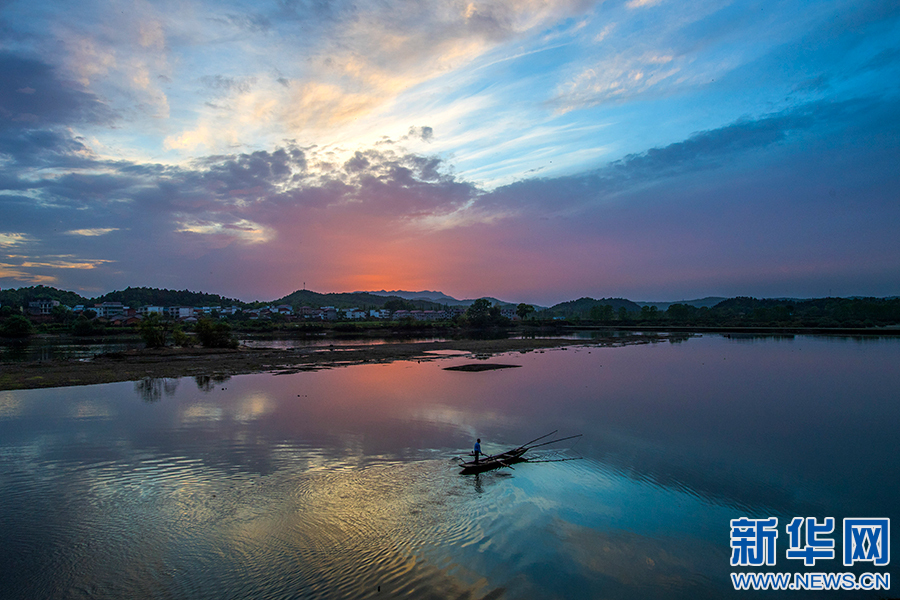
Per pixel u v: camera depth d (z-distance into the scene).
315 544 14.67
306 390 42.53
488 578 12.85
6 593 12.19
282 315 191.38
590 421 30.62
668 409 34.50
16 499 18.12
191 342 83.69
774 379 49.47
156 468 21.48
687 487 19.58
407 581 12.67
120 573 13.13
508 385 45.47
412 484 19.62
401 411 33.41
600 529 15.80
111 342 101.81
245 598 11.91
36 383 46.22
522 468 21.70
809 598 12.37
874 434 27.86
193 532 15.47
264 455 23.34
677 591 12.45
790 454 24.00
